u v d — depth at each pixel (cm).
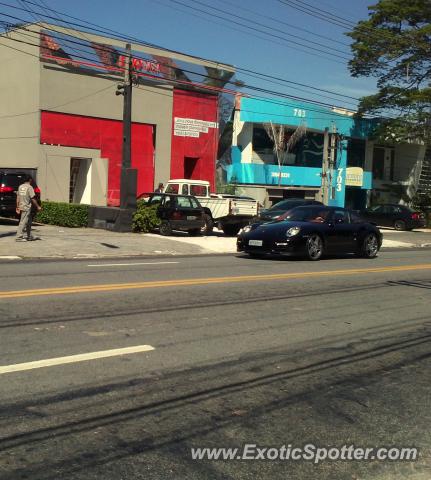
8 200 2078
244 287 1027
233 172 3744
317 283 1123
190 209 2077
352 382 551
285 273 1236
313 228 1518
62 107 2750
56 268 1195
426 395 523
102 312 772
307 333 721
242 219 2211
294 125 4022
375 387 539
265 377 550
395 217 3534
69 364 554
